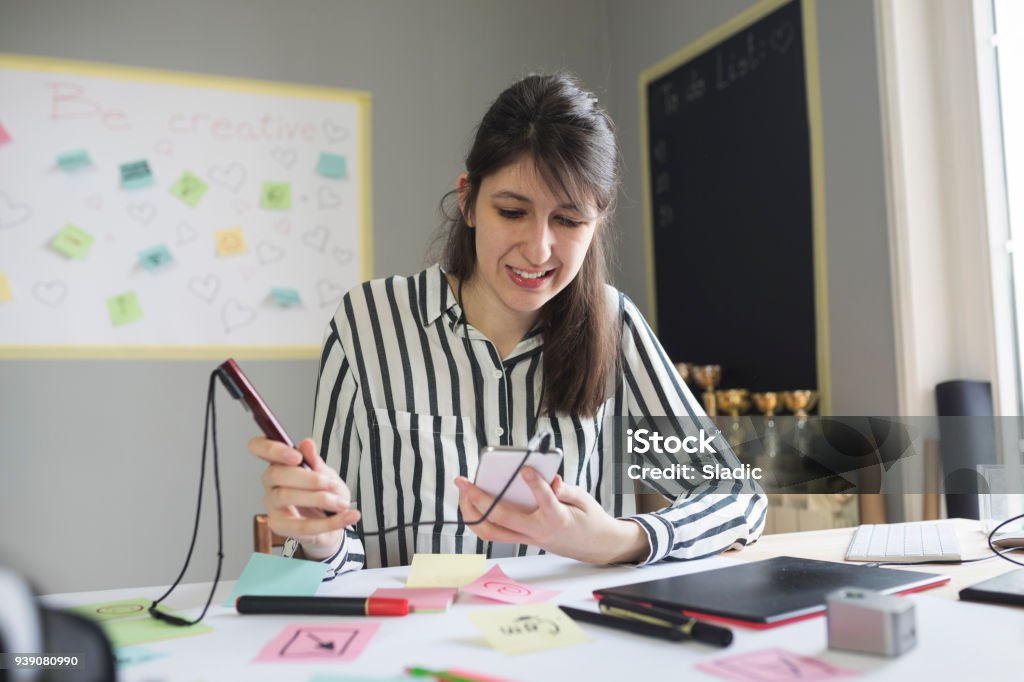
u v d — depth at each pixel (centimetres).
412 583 90
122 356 263
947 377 209
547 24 321
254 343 276
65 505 256
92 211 262
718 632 67
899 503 199
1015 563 100
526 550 123
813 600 76
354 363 128
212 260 273
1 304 253
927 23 214
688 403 133
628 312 138
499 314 126
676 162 290
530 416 126
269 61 284
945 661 62
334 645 69
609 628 72
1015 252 205
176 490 267
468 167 114
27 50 259
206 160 275
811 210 234
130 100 268
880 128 214
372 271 291
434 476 123
